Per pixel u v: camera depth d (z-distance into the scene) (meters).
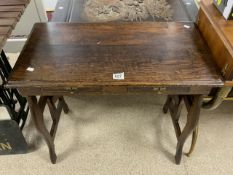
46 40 1.09
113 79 0.89
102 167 1.36
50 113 1.50
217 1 1.11
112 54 1.01
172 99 1.51
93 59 0.98
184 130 1.17
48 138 1.22
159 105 1.72
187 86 0.90
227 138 1.50
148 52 1.02
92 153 1.43
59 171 1.34
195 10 1.54
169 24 1.20
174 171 1.33
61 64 0.96
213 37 1.02
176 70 0.93
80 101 1.77
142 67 0.94
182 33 1.13
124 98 1.78
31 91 0.92
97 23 1.21
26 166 1.37
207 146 1.45
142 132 1.54
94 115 1.66
